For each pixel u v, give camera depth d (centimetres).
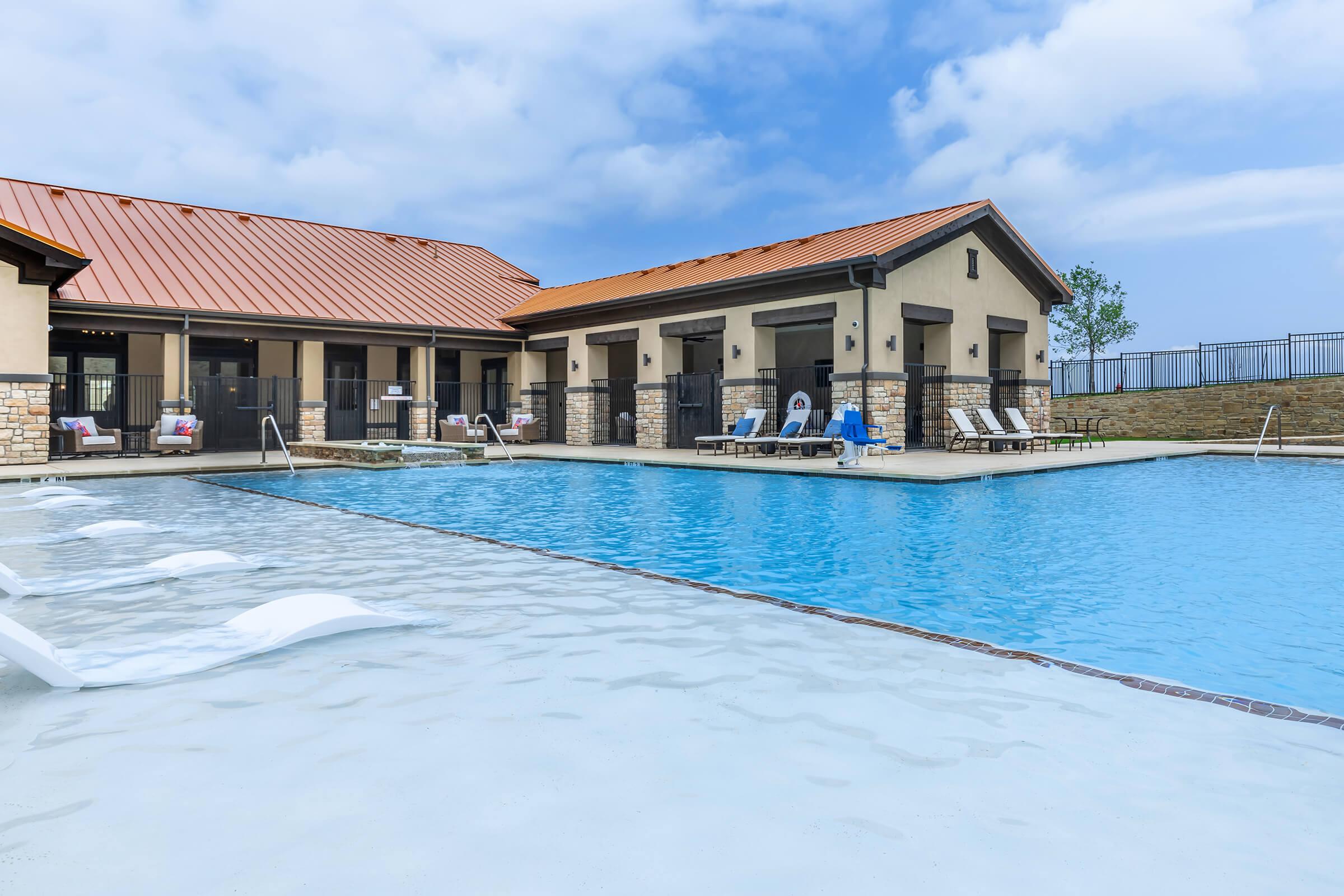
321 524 809
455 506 983
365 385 2292
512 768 243
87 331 1756
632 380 2255
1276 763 248
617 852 195
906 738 266
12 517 852
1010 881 183
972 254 1825
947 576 549
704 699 302
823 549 657
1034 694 309
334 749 257
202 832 204
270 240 2425
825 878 184
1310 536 700
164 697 306
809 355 2111
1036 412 2020
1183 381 2472
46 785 231
